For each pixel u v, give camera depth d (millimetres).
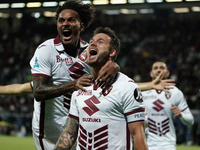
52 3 19625
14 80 20516
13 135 14594
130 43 22078
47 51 3820
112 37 3117
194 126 12492
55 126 3990
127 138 2906
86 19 4133
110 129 2863
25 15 24938
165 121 5816
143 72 19109
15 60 22188
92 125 2896
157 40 21844
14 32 24641
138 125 2840
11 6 19953
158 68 6148
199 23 22750
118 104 2873
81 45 4008
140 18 24344
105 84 2914
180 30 22297
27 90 4168
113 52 3059
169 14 23594
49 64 3820
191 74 17906
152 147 5789
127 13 23469
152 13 23734
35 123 4078
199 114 12680
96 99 2928
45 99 3545
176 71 18203
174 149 5652
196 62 19188
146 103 5910
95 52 3033
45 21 24812
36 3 19766
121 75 3037
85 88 3062
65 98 3934
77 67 3945
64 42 3846
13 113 14992
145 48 21391
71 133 3125
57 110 3955
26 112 15195
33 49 22922
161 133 5781
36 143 4176
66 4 4008
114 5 18984
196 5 18219
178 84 17312
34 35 24141
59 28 3893
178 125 12570
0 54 22969
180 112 5637
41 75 3715
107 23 24406
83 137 2957
